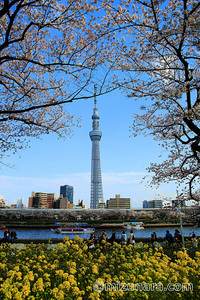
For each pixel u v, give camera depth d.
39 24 10.62
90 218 138.88
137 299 5.78
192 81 10.99
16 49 14.59
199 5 9.84
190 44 11.77
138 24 10.65
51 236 61.69
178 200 19.97
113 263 9.75
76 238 11.35
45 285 6.26
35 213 134.00
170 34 10.65
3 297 5.46
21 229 91.00
